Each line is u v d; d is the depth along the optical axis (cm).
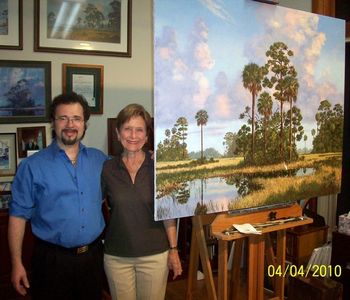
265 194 183
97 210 169
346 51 278
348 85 279
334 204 288
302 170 196
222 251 174
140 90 287
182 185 160
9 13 245
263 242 190
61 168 160
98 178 169
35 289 164
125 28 276
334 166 209
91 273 168
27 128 256
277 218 191
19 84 252
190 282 209
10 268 244
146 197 164
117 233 166
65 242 160
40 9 251
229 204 173
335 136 208
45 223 160
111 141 271
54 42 256
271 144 184
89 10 264
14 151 255
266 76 179
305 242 262
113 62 277
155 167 154
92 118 274
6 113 251
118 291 169
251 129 176
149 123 168
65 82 262
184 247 290
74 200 161
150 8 285
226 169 171
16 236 161
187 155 160
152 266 167
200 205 165
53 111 162
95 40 268
